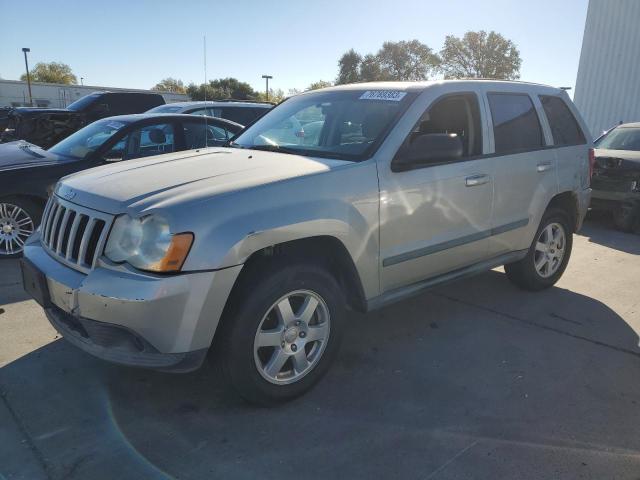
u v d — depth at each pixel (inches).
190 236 102.3
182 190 111.2
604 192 311.7
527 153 176.9
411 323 171.0
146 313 100.3
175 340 103.7
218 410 120.3
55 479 97.2
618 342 159.0
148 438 109.7
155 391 127.3
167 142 267.4
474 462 103.8
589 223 337.1
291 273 116.2
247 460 103.5
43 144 393.7
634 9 615.5
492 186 163.2
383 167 133.3
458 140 136.9
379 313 178.9
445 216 149.6
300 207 116.4
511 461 104.2
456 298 193.8
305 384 124.3
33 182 227.1
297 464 102.6
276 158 136.8
